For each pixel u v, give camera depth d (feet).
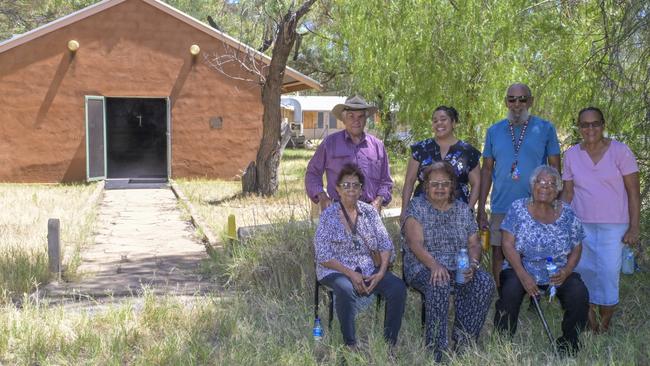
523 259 18.12
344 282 17.49
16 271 25.58
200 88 66.59
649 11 21.33
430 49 47.83
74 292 23.70
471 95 47.60
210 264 28.19
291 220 25.75
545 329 18.08
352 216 18.17
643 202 23.58
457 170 19.48
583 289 17.54
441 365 16.85
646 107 22.00
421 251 17.87
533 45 33.83
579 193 19.20
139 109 76.79
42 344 17.76
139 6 65.10
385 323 17.79
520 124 19.85
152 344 18.16
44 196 51.90
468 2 45.37
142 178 71.05
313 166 20.53
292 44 52.65
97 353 17.42
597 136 18.70
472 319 17.84
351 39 54.29
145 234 38.58
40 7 112.27
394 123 61.21
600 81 23.43
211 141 67.00
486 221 20.51
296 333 18.86
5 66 63.00
